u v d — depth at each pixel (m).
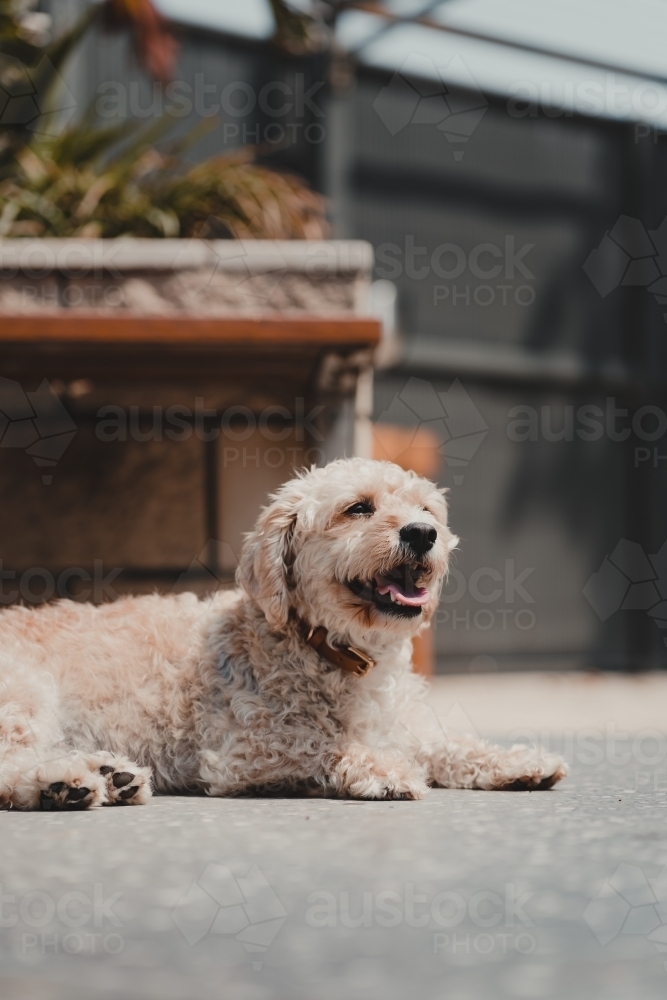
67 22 9.50
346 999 1.25
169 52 8.88
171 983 1.32
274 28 10.27
